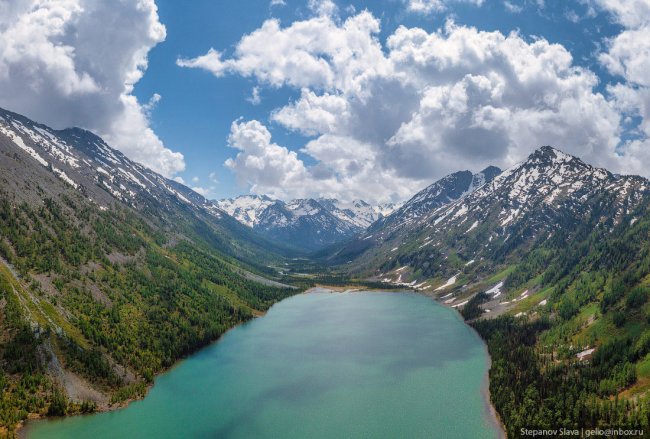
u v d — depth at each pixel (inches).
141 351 7140.8
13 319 5989.2
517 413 5078.7
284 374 6850.4
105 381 6043.3
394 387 6274.6
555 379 5846.5
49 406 5226.4
